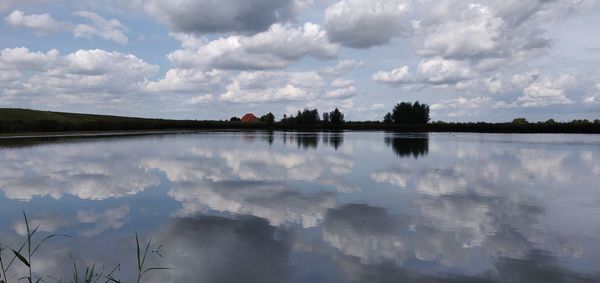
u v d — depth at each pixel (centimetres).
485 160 2267
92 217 911
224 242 732
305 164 1998
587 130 8594
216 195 1176
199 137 5103
